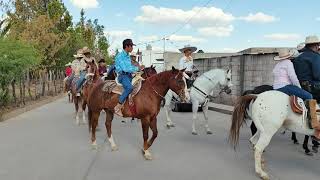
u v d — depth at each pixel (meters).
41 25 22.00
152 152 9.09
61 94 28.42
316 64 8.01
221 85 11.62
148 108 8.36
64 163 7.97
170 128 12.74
